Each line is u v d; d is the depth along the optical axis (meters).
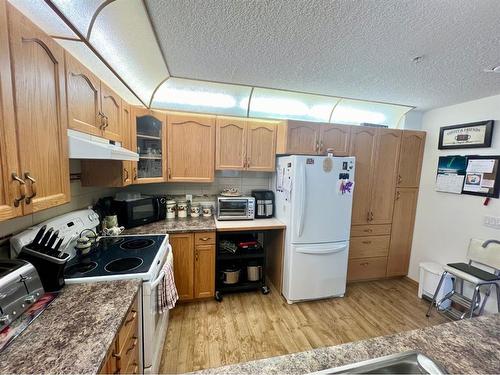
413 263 3.09
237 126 2.64
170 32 1.45
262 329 2.10
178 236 2.29
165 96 2.53
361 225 2.90
